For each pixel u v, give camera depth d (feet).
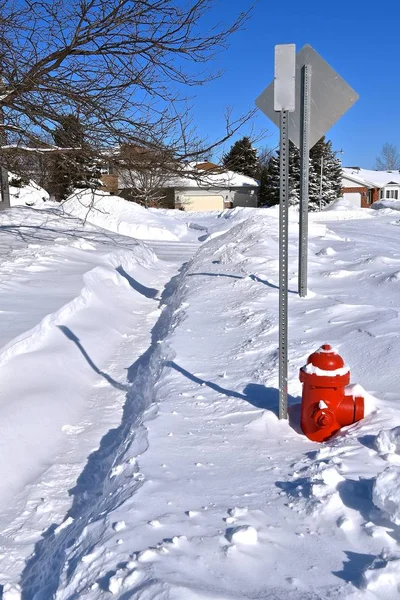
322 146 194.59
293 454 12.78
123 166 35.91
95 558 8.95
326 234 51.21
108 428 18.44
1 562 11.67
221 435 14.03
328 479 10.33
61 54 32.94
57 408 19.15
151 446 13.30
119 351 27.12
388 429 12.30
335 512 9.62
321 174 186.19
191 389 17.56
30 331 23.02
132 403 20.29
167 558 8.45
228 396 16.76
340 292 28.04
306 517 9.72
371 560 8.38
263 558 8.54
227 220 102.89
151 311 35.81
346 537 9.02
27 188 96.22
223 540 9.02
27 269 36.19
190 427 14.60
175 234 81.46
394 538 8.84
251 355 20.30
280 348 14.79
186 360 20.34
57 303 27.86
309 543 8.96
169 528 9.47
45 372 21.22
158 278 47.44
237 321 24.85
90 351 25.41
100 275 37.73
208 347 21.83
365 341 19.89
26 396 18.88
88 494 13.98
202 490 11.02
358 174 258.16
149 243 73.05
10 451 15.85
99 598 7.97
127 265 46.42
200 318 25.99
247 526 9.11
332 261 36.50
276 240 43.86
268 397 16.47
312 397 13.75
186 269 43.88
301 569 8.27
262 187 189.78
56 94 33.73
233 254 38.70
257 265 35.01
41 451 16.70
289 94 14.75
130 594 7.71
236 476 11.68
